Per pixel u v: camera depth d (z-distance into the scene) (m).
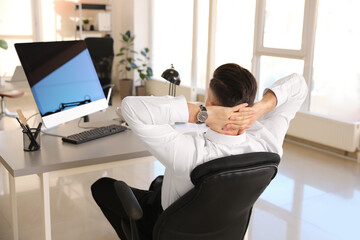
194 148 1.40
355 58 4.43
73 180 3.67
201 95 6.88
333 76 4.70
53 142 2.14
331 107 4.77
